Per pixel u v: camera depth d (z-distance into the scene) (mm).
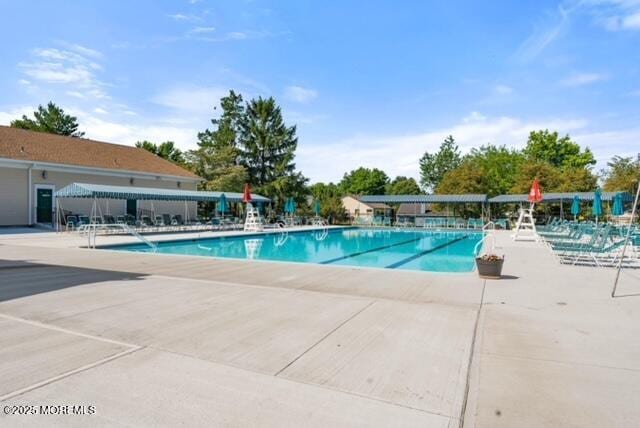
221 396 3105
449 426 2719
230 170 39531
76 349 4094
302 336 4578
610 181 39500
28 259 11188
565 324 5102
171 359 3852
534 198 20141
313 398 3098
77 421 2711
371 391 3229
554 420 2797
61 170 25688
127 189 23672
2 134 25438
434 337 4570
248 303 6145
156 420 2738
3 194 23156
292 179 42312
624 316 5488
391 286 7562
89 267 9766
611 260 11688
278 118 43812
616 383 3387
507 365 3773
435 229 32000
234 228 27578
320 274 8875
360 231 31438
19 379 3357
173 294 6758
